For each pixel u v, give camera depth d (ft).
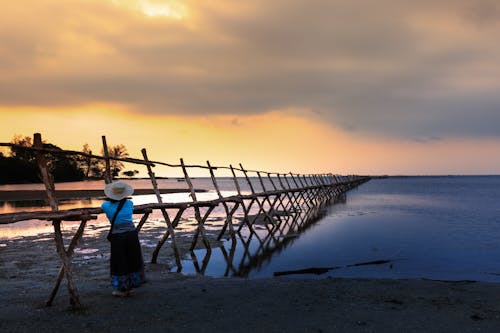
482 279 25.57
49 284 22.75
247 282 22.61
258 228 54.24
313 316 15.79
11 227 54.75
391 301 18.10
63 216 17.06
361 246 38.83
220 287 21.13
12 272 26.53
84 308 16.92
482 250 36.14
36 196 124.26
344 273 27.68
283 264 30.89
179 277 25.03
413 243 40.27
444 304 17.60
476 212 76.59
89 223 59.41
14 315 16.05
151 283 22.68
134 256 18.97
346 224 57.72
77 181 308.60
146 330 14.17
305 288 20.81
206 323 14.93
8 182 249.75
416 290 20.35
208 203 37.19
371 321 15.14
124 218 18.79
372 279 23.27
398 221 61.00
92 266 28.55
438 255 33.88
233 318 15.53
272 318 15.51
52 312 16.40
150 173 31.32
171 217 69.00
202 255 34.78
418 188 238.89
